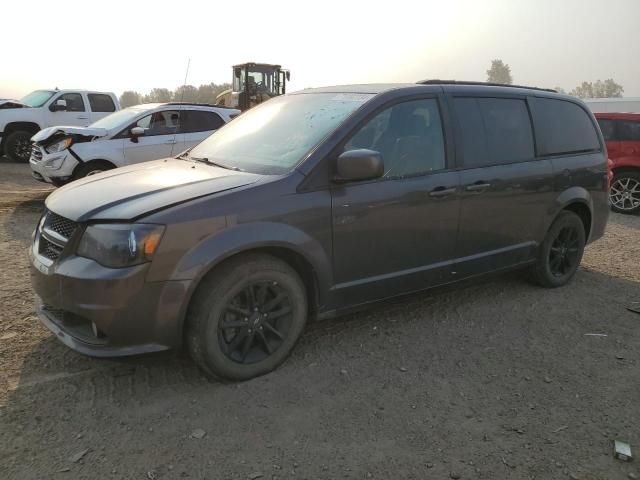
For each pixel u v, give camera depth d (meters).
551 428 2.94
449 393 3.26
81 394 3.11
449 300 4.77
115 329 2.88
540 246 4.86
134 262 2.84
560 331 4.20
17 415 2.89
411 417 2.99
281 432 2.82
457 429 2.90
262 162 3.63
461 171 4.08
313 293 3.54
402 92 3.89
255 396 3.14
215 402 3.07
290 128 3.86
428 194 3.85
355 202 3.50
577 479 2.55
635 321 4.44
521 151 4.57
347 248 3.53
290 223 3.25
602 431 2.92
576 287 5.24
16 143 14.07
